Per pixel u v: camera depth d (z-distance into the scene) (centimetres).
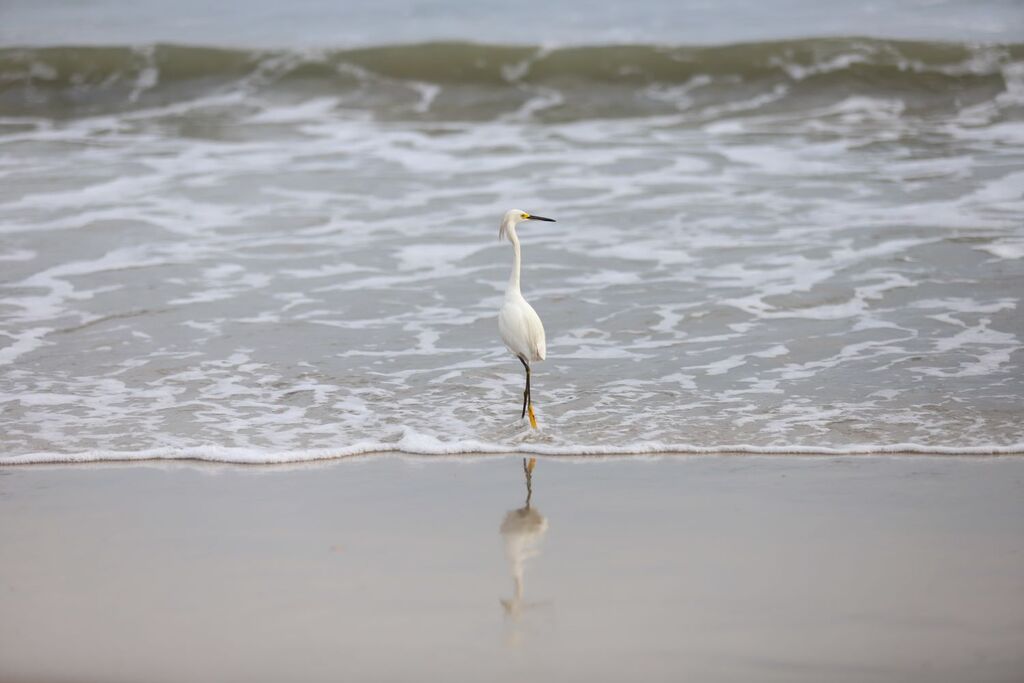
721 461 2516
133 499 2303
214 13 8594
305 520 2178
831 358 3188
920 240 4081
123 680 1572
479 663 1606
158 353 3294
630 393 2983
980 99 6181
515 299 2750
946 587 1827
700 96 6450
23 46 7019
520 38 7594
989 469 2422
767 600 1791
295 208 4675
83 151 5572
